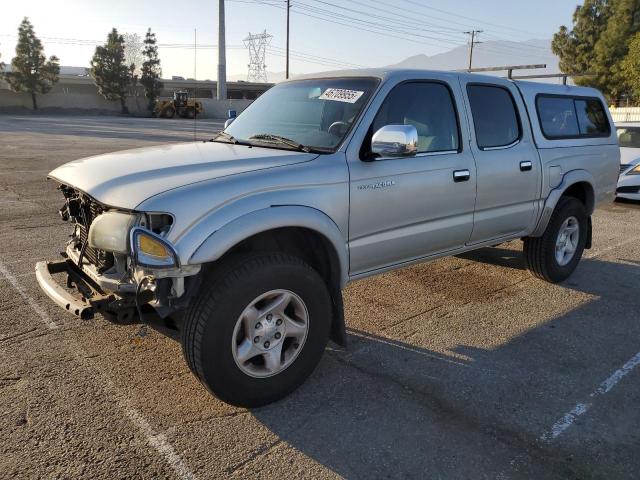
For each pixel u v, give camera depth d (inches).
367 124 146.3
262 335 125.1
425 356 157.6
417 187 155.9
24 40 2347.4
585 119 231.1
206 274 122.6
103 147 767.1
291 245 143.3
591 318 188.2
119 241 114.3
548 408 132.1
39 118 1845.5
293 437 118.5
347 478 106.3
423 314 188.7
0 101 2404.0
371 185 144.4
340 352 158.9
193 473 106.3
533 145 199.9
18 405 126.6
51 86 2470.5
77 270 142.4
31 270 220.1
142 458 110.0
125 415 124.3
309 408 130.0
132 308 119.9
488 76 189.8
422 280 224.5
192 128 1352.1
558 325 181.8
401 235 156.5
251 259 121.9
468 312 191.3
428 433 121.1
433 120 165.6
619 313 193.2
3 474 104.0
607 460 113.5
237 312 118.4
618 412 131.0
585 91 234.5
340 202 137.9
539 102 207.0
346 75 166.2
